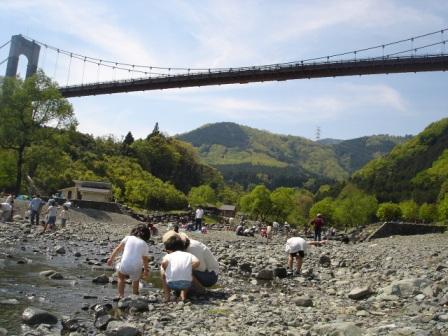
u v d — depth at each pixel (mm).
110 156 116625
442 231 38875
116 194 89688
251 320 7797
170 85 84938
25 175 56156
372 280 13531
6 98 48000
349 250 23531
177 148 159500
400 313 8586
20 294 9047
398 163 186500
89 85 93750
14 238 19656
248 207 117500
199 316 8062
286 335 6867
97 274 12617
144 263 9914
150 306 8766
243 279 14141
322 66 69500
